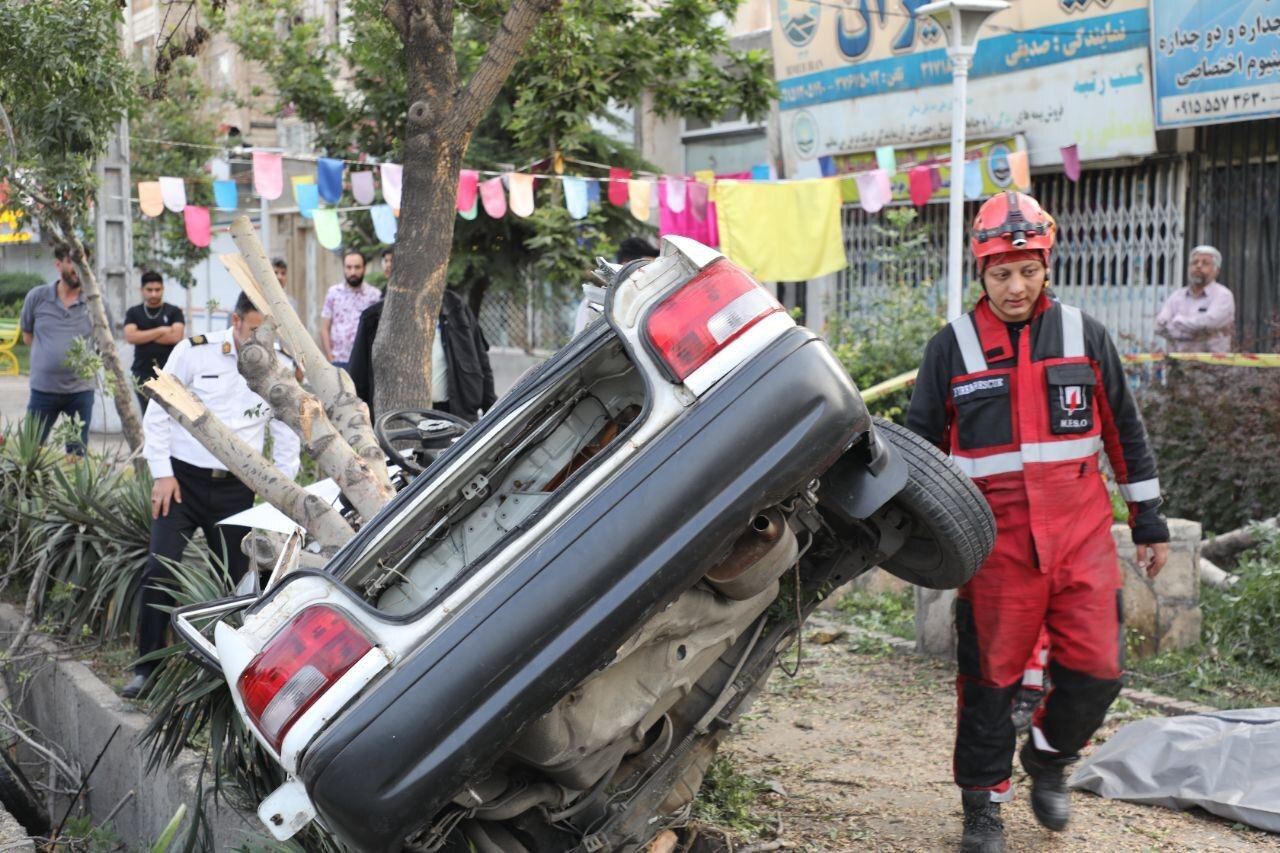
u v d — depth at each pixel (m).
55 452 9.29
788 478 3.40
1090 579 4.50
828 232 11.20
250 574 4.96
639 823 3.89
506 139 14.83
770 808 5.01
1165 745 5.12
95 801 6.30
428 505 3.65
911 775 5.38
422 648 3.28
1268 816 4.68
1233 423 8.94
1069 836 4.73
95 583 7.59
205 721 4.82
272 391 4.85
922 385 4.76
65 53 8.30
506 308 19.38
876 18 14.45
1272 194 11.24
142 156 19.80
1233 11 10.98
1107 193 12.70
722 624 3.84
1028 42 12.85
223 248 25.34
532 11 6.00
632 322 3.58
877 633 7.50
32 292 12.34
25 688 7.49
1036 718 4.72
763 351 3.48
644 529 3.30
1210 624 7.00
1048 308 4.62
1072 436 4.52
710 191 11.12
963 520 4.17
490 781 3.65
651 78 13.93
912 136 14.33
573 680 3.26
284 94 15.66
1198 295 10.34
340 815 3.23
